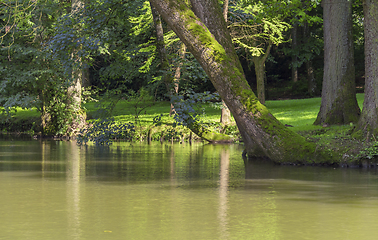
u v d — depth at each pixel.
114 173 12.36
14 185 10.23
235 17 26.55
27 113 36.12
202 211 7.57
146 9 22.67
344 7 19.19
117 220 6.92
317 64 47.78
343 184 10.48
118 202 8.32
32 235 6.07
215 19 15.55
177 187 10.05
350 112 19.11
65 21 18.34
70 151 19.16
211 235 6.09
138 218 7.05
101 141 18.59
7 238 5.93
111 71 21.84
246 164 14.62
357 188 9.94
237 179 11.30
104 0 18.38
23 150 19.61
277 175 12.02
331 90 19.42
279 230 6.35
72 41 17.64
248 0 25.95
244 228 6.45
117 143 24.28
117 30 20.17
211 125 24.59
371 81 14.90
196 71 18.61
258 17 22.50
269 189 9.78
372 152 13.86
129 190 9.64
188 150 19.92
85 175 11.92
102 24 18.77
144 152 18.84
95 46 17.78
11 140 26.33
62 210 7.61
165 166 14.00
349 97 19.22
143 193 9.27
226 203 8.24
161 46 19.88
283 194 9.19
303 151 14.44
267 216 7.20
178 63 18.88
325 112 19.55
